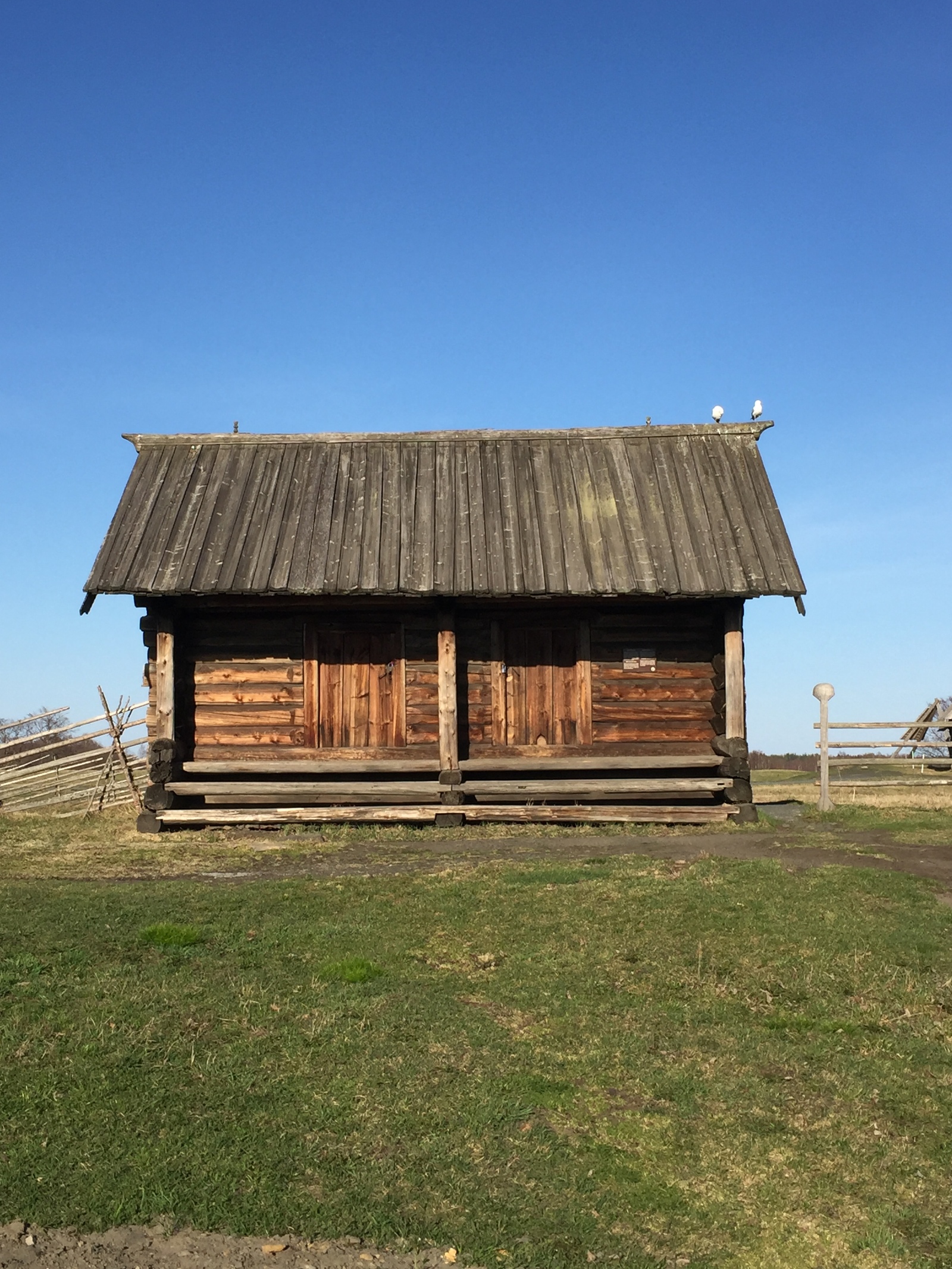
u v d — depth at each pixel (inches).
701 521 688.4
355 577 645.9
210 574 645.3
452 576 649.6
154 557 658.2
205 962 345.4
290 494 709.3
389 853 550.0
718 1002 325.7
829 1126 253.8
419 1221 209.3
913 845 544.4
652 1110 257.1
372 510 698.8
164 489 711.7
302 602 668.7
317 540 673.0
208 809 665.0
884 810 687.7
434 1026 296.7
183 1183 217.2
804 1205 222.4
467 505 703.1
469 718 681.6
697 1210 219.0
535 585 644.1
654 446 745.0
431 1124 243.9
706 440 748.6
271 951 360.8
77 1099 249.3
